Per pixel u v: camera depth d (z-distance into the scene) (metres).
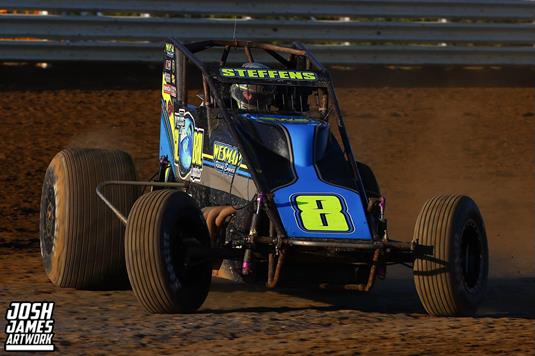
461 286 17.48
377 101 47.75
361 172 19.50
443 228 17.42
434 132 43.31
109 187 20.05
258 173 18.14
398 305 19.66
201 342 15.29
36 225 28.83
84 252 19.70
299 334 15.84
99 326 16.38
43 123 40.50
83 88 45.88
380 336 15.65
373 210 18.05
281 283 17.92
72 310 17.83
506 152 41.09
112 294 19.73
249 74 20.00
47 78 46.78
